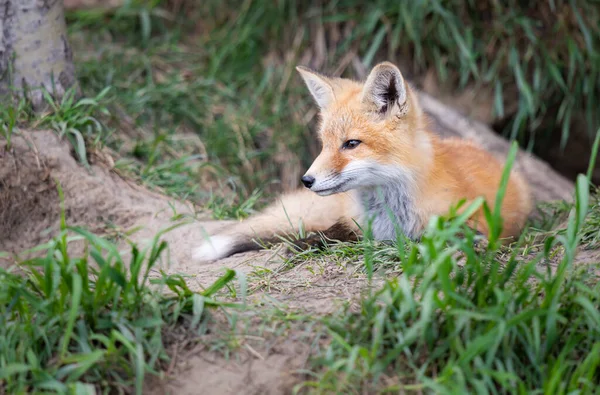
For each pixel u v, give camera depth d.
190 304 6.67
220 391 6.09
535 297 6.29
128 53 14.77
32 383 5.79
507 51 14.30
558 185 13.51
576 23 14.25
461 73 14.24
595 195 9.68
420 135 9.17
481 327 6.06
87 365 5.70
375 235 9.30
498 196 6.28
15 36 10.24
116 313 6.27
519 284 6.35
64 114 10.28
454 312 5.84
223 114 14.11
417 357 6.11
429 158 9.07
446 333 6.17
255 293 7.41
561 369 5.76
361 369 5.99
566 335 6.29
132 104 13.17
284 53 15.05
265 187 13.30
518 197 10.12
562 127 15.59
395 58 14.65
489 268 6.85
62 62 10.75
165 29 15.59
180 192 11.13
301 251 8.79
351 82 9.92
